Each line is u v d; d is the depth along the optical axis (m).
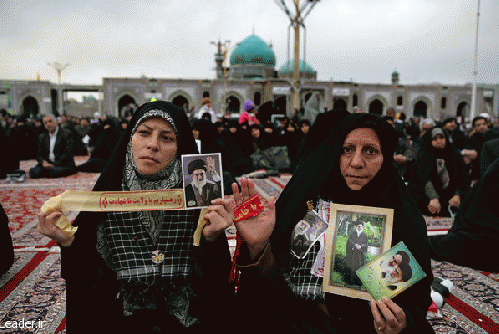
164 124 1.28
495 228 2.97
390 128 1.39
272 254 1.34
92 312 1.28
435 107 37.41
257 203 1.26
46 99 36.06
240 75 40.38
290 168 8.55
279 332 1.35
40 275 2.71
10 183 6.95
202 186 1.22
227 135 7.64
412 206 1.44
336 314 1.35
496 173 3.06
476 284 2.71
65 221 1.22
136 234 1.31
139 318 1.27
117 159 1.34
